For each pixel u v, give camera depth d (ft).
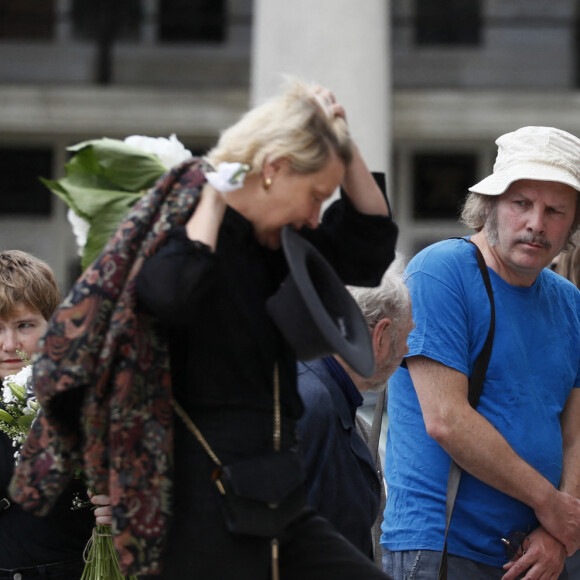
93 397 19.58
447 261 29.40
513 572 28.50
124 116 144.66
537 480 28.27
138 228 19.71
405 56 155.33
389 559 29.53
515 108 141.90
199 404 20.52
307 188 20.33
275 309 20.10
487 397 28.84
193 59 157.07
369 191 22.09
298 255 20.17
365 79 92.63
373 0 93.35
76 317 19.45
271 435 20.81
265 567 20.85
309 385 25.66
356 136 93.15
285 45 92.32
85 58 156.56
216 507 20.29
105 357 19.43
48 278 30.37
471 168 152.15
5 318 29.63
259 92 93.09
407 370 30.25
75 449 20.48
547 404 29.30
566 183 28.22
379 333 26.73
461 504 28.91
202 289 19.38
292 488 20.61
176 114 144.36
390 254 22.58
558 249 28.94
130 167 23.56
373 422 30.55
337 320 21.44
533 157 28.58
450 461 29.09
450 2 154.81
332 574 21.79
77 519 28.04
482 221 30.07
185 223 19.81
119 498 19.54
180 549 20.29
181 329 20.48
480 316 28.96
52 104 144.56
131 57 157.38
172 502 20.06
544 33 154.92
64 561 28.02
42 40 157.07
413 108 142.61
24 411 26.84
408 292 27.30
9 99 144.66
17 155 154.30
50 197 154.61
